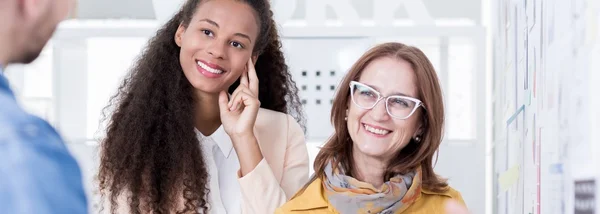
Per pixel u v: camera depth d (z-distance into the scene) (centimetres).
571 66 107
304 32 282
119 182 187
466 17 346
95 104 296
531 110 151
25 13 71
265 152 195
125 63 294
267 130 198
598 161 90
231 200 191
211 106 194
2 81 68
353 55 286
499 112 216
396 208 154
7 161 61
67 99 296
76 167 65
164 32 198
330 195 156
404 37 278
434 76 153
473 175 279
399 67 151
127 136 188
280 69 215
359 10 347
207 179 189
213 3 186
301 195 160
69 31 274
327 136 290
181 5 199
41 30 73
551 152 125
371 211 153
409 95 150
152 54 196
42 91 311
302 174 200
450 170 280
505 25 200
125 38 278
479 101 276
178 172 186
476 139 277
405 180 157
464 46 293
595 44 92
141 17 346
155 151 187
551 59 125
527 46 157
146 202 185
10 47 72
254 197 179
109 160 190
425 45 295
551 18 125
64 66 296
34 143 63
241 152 182
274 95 214
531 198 150
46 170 62
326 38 287
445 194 162
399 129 150
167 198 185
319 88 288
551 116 125
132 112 191
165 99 191
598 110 90
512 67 183
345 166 160
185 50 185
